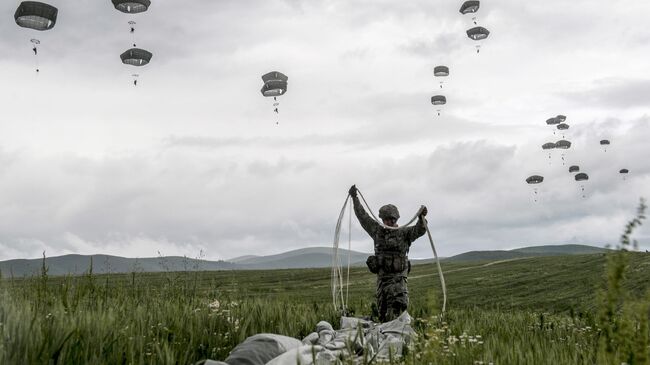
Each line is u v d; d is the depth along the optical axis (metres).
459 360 6.14
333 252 11.51
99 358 5.21
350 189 11.60
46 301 7.45
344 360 5.87
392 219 11.16
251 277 60.81
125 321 7.25
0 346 4.77
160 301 9.23
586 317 9.95
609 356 3.69
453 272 64.00
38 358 4.89
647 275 27.09
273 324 8.99
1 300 6.25
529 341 7.92
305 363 5.88
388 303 10.73
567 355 6.84
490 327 10.05
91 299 8.49
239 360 6.21
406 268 10.95
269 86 62.50
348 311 11.38
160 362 5.71
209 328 7.93
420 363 5.62
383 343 7.84
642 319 3.54
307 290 45.00
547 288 39.03
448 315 10.97
